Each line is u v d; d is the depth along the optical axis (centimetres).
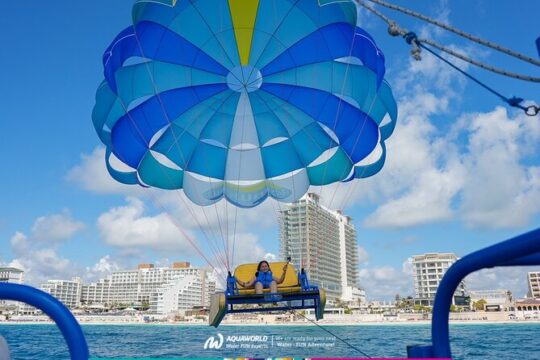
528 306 10919
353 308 12300
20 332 5531
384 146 1059
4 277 15662
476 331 5712
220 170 1102
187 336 5081
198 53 1005
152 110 1005
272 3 948
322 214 12569
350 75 979
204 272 16662
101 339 4625
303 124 1078
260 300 881
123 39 881
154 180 1070
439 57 372
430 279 13838
